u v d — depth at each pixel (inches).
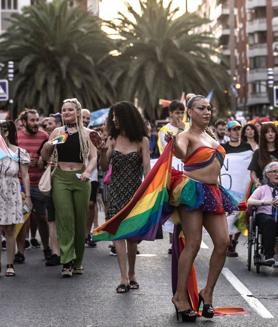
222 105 1711.4
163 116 1574.8
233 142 468.8
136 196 278.1
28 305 299.1
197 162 267.6
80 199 365.7
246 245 474.9
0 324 267.4
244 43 3740.2
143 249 453.7
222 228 269.6
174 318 274.4
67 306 296.7
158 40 1555.1
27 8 1555.1
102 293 322.3
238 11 3878.0
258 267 371.6
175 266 277.7
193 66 1565.0
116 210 333.4
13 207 370.0
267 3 3545.8
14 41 1577.3
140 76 1584.6
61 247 362.9
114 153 334.0
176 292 271.3
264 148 426.6
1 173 370.3
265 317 275.0
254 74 3631.9
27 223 459.8
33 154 438.3
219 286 336.8
